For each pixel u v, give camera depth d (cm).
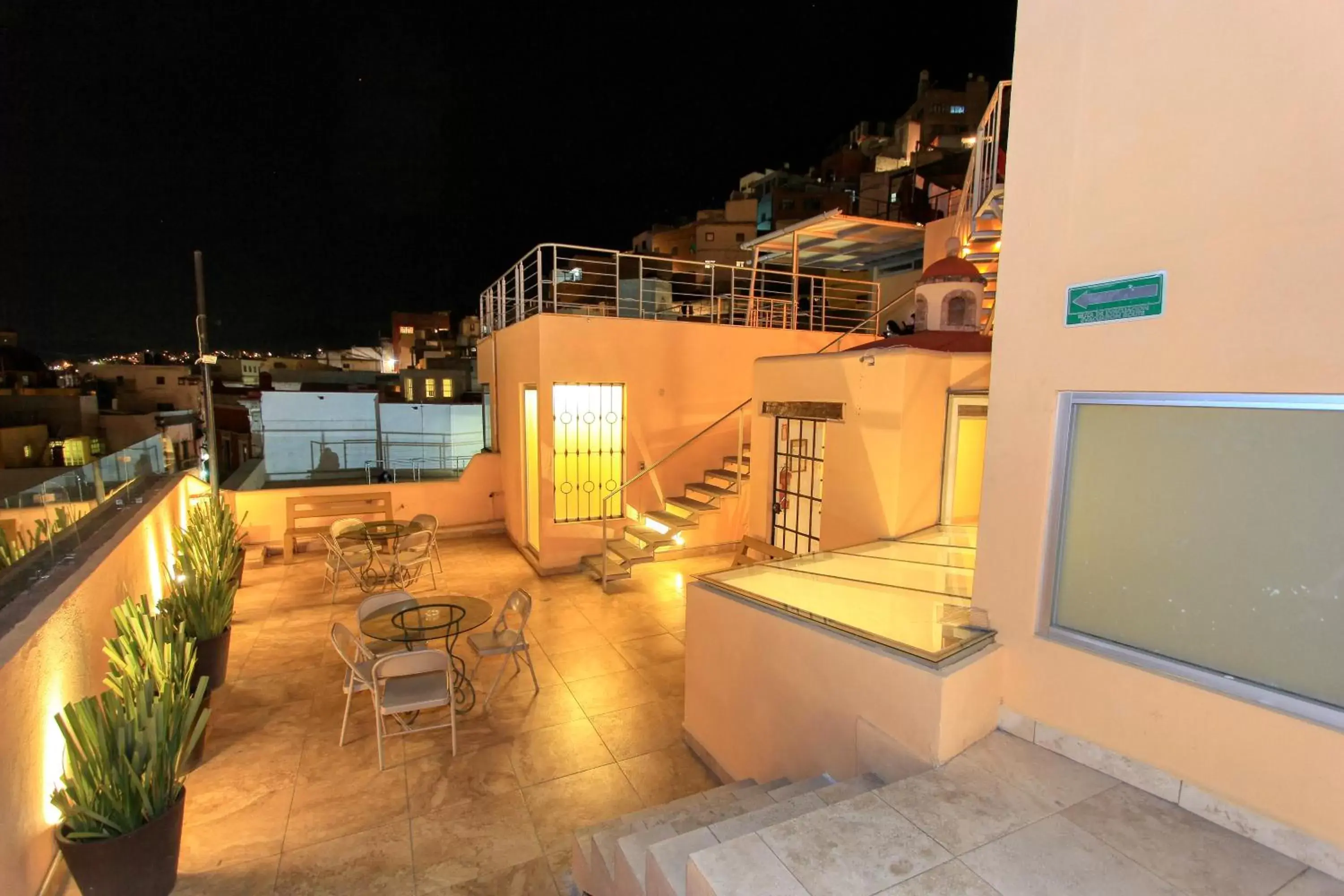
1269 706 211
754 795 322
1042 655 271
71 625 322
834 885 198
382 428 1323
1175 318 226
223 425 1598
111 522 477
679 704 483
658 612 665
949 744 261
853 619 330
